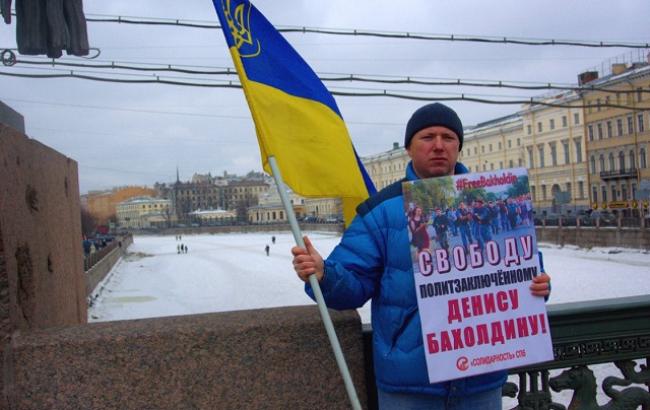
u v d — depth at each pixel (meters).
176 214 143.12
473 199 2.01
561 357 2.47
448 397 1.94
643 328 2.53
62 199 3.31
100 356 2.10
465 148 80.25
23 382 2.06
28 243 2.44
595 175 56.78
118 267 45.81
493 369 1.96
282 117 2.28
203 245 77.44
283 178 2.18
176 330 2.15
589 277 26.59
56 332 2.18
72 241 3.59
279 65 2.34
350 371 2.25
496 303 1.99
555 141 62.41
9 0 3.84
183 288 31.33
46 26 4.02
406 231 1.98
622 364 2.56
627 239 35.75
